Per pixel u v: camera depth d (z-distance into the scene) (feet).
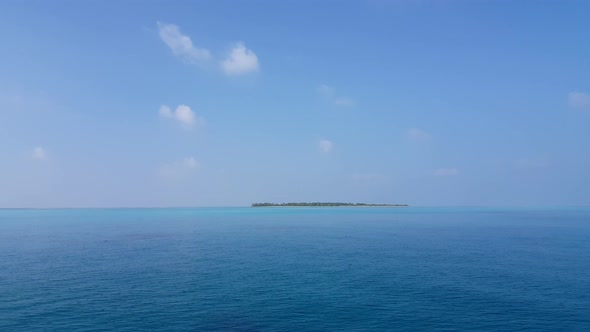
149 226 458.50
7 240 292.40
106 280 146.00
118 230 394.52
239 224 486.38
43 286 136.15
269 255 207.31
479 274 153.79
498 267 168.35
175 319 102.58
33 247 247.50
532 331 94.17
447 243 260.21
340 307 112.06
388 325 98.48
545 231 358.23
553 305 113.09
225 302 116.98
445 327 96.94
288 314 106.63
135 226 459.73
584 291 127.65
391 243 262.47
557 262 180.45
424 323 99.55
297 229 396.57
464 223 493.36
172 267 171.83
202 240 289.53
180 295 124.47
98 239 299.99
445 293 125.59
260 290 130.41
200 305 114.11
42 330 94.53
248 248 238.68
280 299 119.96
